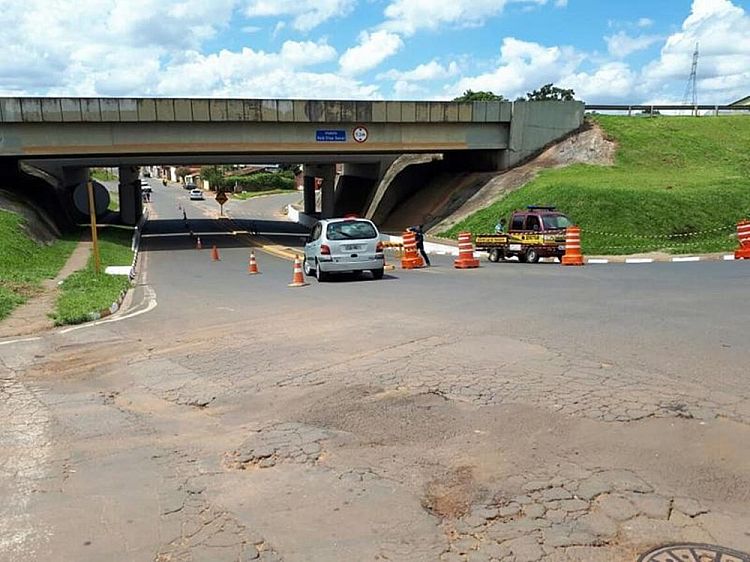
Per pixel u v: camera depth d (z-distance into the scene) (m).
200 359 7.72
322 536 3.45
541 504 3.68
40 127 30.42
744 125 39.22
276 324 9.95
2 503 3.99
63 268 21.23
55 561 3.30
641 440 4.52
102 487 4.18
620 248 24.75
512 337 7.94
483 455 4.40
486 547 3.27
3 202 28.12
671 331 7.91
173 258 30.20
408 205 42.69
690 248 23.55
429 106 35.12
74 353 8.45
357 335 8.62
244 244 37.91
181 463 4.54
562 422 4.91
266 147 33.66
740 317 8.73
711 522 3.42
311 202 60.25
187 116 31.67
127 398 6.23
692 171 32.81
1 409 5.98
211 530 3.56
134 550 3.38
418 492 3.91
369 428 5.02
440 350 7.42
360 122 34.59
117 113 30.75
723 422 4.77
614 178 31.09
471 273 18.09
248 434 5.04
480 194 35.59
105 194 31.67
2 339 9.64
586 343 7.43
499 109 36.34
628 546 3.22
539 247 22.39
